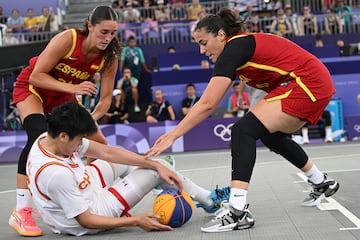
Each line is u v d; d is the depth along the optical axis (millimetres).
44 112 5156
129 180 4410
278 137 4582
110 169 4637
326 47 15664
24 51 14031
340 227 4125
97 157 4387
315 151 11562
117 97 14352
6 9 19812
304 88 4371
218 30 4473
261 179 7418
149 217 4207
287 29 17328
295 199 5582
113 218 4176
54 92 5023
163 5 19062
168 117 14109
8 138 13539
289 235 3959
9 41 16922
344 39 16984
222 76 4277
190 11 18766
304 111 4391
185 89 14719
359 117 14188
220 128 13805
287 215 4734
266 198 5750
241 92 13844
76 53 4801
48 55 4723
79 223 4188
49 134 4051
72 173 4109
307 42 16609
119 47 5027
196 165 10078
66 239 4215
